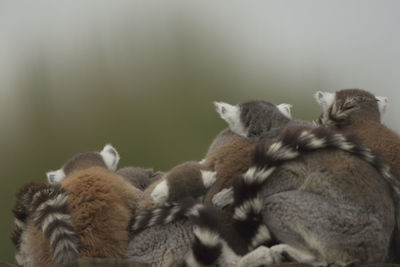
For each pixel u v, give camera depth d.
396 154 18.08
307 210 16.69
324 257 16.39
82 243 17.22
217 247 16.80
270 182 17.47
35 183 18.00
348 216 16.38
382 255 16.42
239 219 17.38
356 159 17.12
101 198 17.84
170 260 17.14
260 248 16.80
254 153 17.66
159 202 17.83
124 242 17.55
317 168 17.08
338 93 20.39
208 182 18.12
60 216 17.11
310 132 17.50
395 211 17.11
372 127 19.03
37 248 17.98
